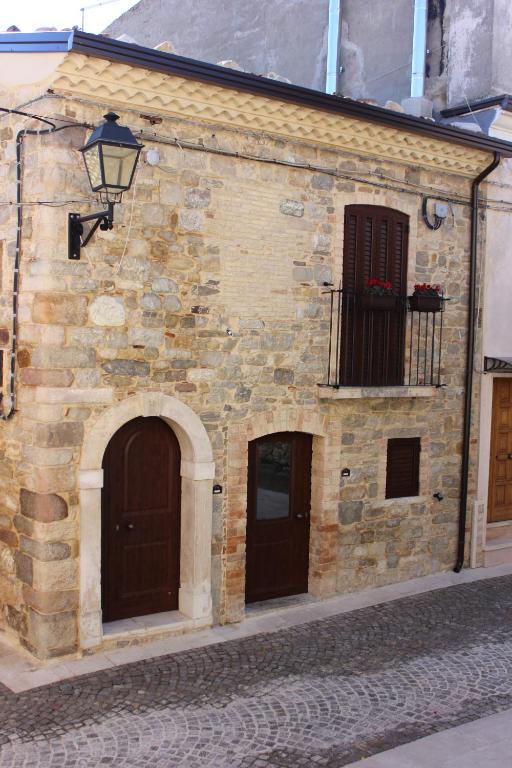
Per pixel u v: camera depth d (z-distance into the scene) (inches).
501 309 408.5
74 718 239.1
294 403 331.0
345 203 341.4
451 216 382.6
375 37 468.4
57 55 258.7
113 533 299.3
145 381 289.6
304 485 349.7
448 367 387.2
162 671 273.1
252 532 336.5
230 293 309.7
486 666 287.0
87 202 271.7
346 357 344.5
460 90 430.9
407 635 313.9
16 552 286.7
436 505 388.5
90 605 281.0
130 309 284.5
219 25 551.5
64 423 271.6
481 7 419.8
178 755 220.8
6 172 285.6
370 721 243.8
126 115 281.9
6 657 278.7
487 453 408.2
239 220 310.5
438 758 222.8
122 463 299.9
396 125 337.7
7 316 286.5
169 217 292.2
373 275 356.2
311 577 352.2
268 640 303.9
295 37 505.4
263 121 310.3
